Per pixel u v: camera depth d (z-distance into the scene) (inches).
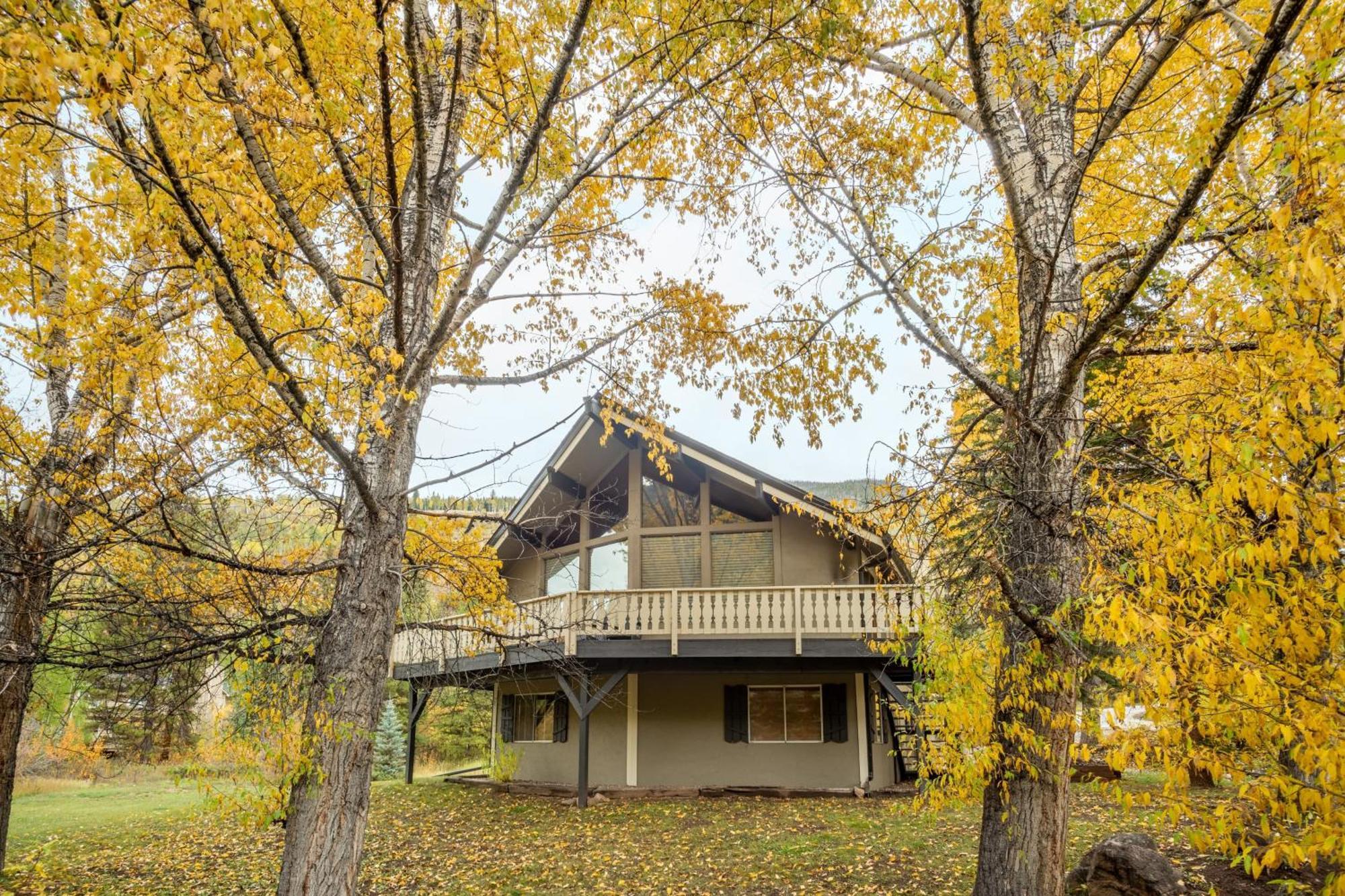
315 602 252.4
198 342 205.5
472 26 221.5
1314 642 116.1
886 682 486.3
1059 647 180.1
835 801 489.1
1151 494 145.3
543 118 184.5
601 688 529.3
